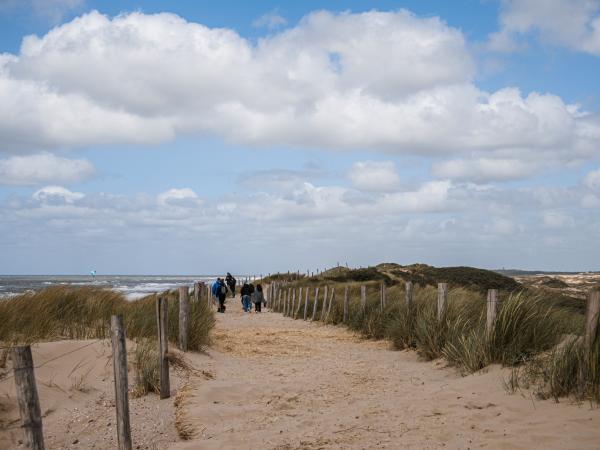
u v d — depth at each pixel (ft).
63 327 40.60
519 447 18.22
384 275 148.36
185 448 21.27
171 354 34.65
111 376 30.81
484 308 42.57
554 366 24.75
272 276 200.64
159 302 29.14
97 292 51.72
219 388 29.96
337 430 22.40
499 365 31.60
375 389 31.04
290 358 43.47
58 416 25.66
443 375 34.40
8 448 22.35
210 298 106.22
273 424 24.14
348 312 69.67
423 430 21.40
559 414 21.27
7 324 35.88
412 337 46.60
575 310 41.63
